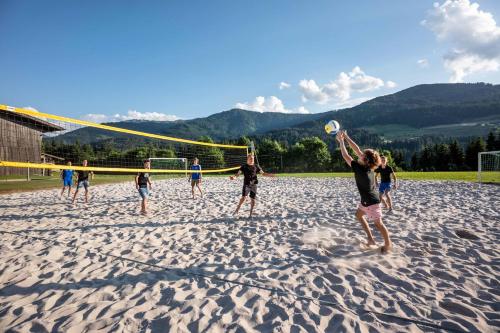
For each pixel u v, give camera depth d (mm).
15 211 6312
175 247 3598
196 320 1969
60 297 2352
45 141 26344
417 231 3979
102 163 25797
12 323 1999
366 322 1916
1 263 3090
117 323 1941
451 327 1848
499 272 2652
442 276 2598
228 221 4922
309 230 4199
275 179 15711
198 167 8031
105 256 3258
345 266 2805
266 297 2270
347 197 7328
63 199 8172
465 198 6695
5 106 5746
